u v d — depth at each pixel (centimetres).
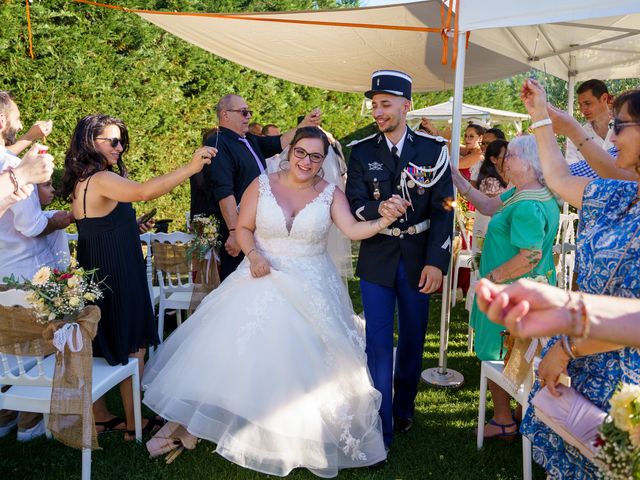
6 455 295
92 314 251
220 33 507
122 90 672
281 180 313
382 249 301
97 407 319
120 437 313
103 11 637
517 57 609
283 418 259
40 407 257
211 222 389
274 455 258
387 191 302
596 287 173
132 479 273
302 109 970
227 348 271
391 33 516
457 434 326
